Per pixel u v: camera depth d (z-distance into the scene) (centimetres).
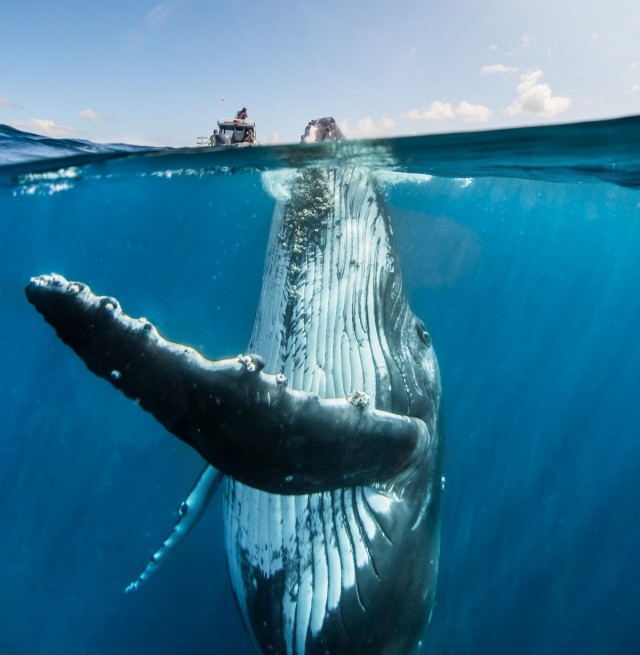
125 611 861
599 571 1042
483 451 1201
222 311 1257
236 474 378
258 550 574
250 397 354
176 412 345
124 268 1411
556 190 1183
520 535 1070
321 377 628
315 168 798
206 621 854
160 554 601
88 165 981
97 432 1100
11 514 991
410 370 667
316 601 535
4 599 868
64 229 1366
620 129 678
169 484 1036
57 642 817
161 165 994
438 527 632
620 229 1411
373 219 766
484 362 1360
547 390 1388
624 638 932
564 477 1215
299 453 379
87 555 930
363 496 561
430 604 607
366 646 539
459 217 1245
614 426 1369
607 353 1513
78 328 324
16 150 916
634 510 1155
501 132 726
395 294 731
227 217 1310
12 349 1244
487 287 1373
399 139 755
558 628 948
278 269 706
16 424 1121
